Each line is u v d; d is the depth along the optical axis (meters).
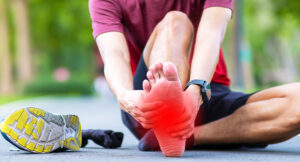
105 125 6.86
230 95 2.83
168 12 2.62
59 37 29.67
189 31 2.49
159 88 1.96
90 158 2.41
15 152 2.72
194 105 2.11
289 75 45.91
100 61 21.09
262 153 2.81
